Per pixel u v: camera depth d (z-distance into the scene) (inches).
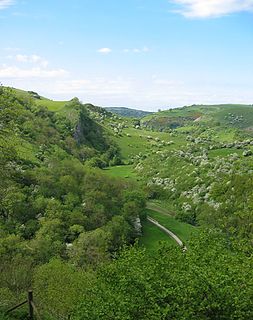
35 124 5536.4
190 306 836.6
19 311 1071.6
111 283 976.9
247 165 5073.8
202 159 5841.5
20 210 3016.7
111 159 7278.5
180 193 5108.3
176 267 935.0
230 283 854.5
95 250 2765.7
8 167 1472.7
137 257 995.9
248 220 3248.0
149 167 6343.5
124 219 3634.4
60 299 1403.8
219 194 4382.4
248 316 840.9
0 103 1220.5
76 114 7391.7
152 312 828.0
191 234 1125.7
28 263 1841.8
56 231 2957.7
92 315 943.0
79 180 4010.8
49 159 4259.4
